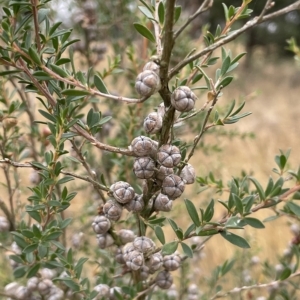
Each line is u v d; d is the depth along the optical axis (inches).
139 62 15.1
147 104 14.0
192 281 18.1
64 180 8.2
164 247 7.5
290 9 6.3
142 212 8.3
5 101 11.4
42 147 12.0
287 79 75.6
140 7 7.5
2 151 10.9
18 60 8.0
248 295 14.1
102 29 17.3
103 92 7.2
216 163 22.5
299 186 7.9
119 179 12.4
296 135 44.8
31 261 8.4
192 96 7.0
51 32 7.8
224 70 7.9
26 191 15.5
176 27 18.5
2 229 11.0
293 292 12.9
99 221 8.9
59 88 7.9
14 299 10.6
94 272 12.7
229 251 23.8
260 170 33.3
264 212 25.6
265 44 84.9
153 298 14.0
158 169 7.7
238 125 46.7
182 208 16.6
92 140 7.9
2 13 10.6
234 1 60.5
